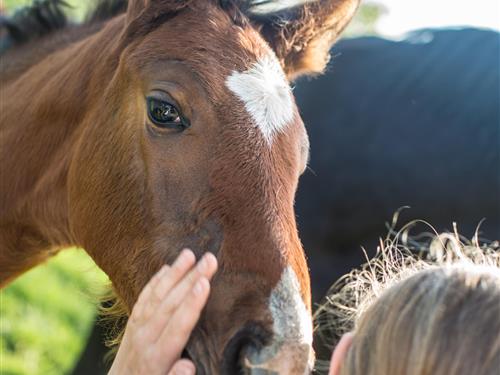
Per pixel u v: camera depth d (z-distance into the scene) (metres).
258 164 2.33
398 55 5.24
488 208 4.98
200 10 2.61
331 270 5.22
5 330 6.61
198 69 2.43
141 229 2.52
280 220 2.30
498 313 1.64
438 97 5.10
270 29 2.78
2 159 3.18
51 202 3.05
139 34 2.68
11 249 3.31
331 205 5.20
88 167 2.76
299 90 5.35
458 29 5.31
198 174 2.38
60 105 3.00
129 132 2.59
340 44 5.43
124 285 2.62
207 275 2.10
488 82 5.05
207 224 2.34
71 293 7.70
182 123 2.43
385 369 1.71
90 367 5.27
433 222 5.08
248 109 2.39
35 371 6.17
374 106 5.17
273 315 2.19
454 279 1.74
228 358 2.20
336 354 1.89
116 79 2.69
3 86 3.50
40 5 3.60
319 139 5.23
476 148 4.98
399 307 1.74
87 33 3.44
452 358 1.62
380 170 5.09
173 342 2.08
